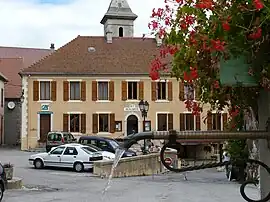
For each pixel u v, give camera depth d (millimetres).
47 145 40938
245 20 3186
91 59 50031
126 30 73438
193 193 19141
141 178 26359
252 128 3967
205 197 17766
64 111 48156
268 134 3379
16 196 17734
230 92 3895
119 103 48688
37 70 48188
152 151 31438
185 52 3705
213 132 3367
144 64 49719
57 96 48219
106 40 52781
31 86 48000
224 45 3240
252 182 3791
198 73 3631
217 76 3562
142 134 3369
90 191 19656
